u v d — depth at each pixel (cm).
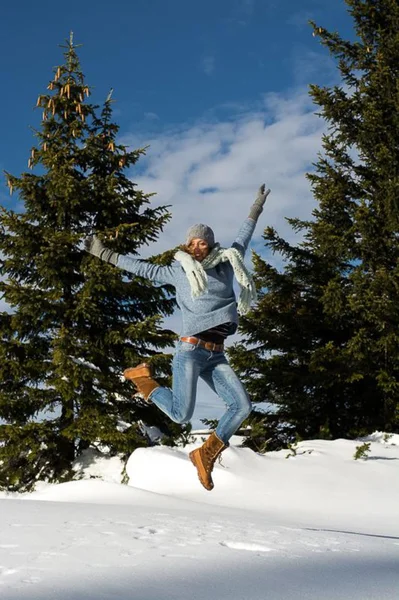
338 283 1507
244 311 413
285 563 310
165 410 406
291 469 1039
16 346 1255
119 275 1280
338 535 470
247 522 517
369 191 1631
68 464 1231
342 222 1644
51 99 1401
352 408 1653
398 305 1434
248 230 440
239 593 241
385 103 1597
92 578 252
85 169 1476
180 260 395
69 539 347
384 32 1695
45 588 233
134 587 241
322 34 1688
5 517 452
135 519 465
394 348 1449
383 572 305
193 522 466
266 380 1586
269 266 1677
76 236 1273
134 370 421
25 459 1255
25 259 1335
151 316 1330
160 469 1006
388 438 1350
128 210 1424
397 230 1512
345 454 1168
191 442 1342
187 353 398
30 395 1234
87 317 1273
